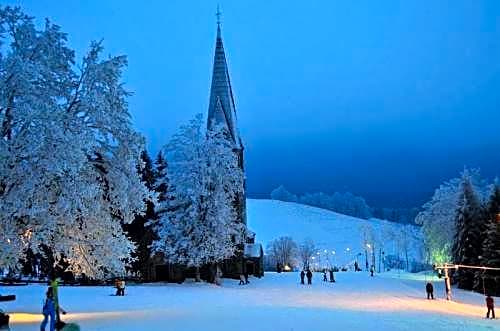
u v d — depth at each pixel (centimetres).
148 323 2583
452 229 7369
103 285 5816
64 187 2741
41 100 2758
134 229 7062
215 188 6316
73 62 3100
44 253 2966
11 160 2639
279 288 6012
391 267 14138
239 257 7825
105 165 3130
